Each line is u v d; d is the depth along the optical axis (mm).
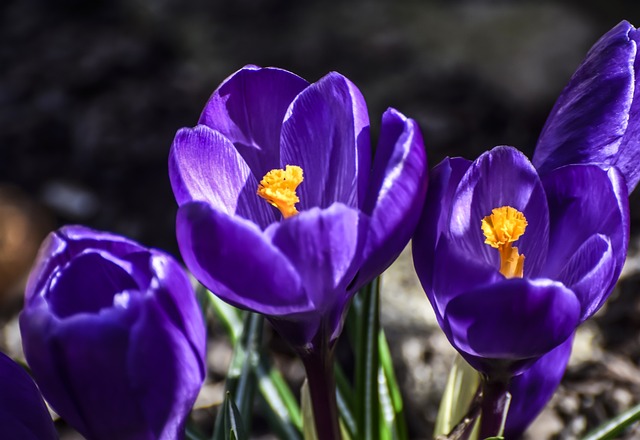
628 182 405
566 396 553
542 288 361
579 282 370
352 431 487
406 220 374
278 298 364
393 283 603
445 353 566
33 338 357
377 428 467
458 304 367
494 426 400
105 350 356
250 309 374
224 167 389
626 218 376
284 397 506
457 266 366
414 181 372
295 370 645
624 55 399
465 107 859
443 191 380
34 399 382
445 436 418
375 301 459
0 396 375
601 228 384
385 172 371
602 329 572
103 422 365
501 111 851
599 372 557
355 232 363
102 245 374
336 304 379
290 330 384
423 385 564
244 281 361
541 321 365
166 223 832
